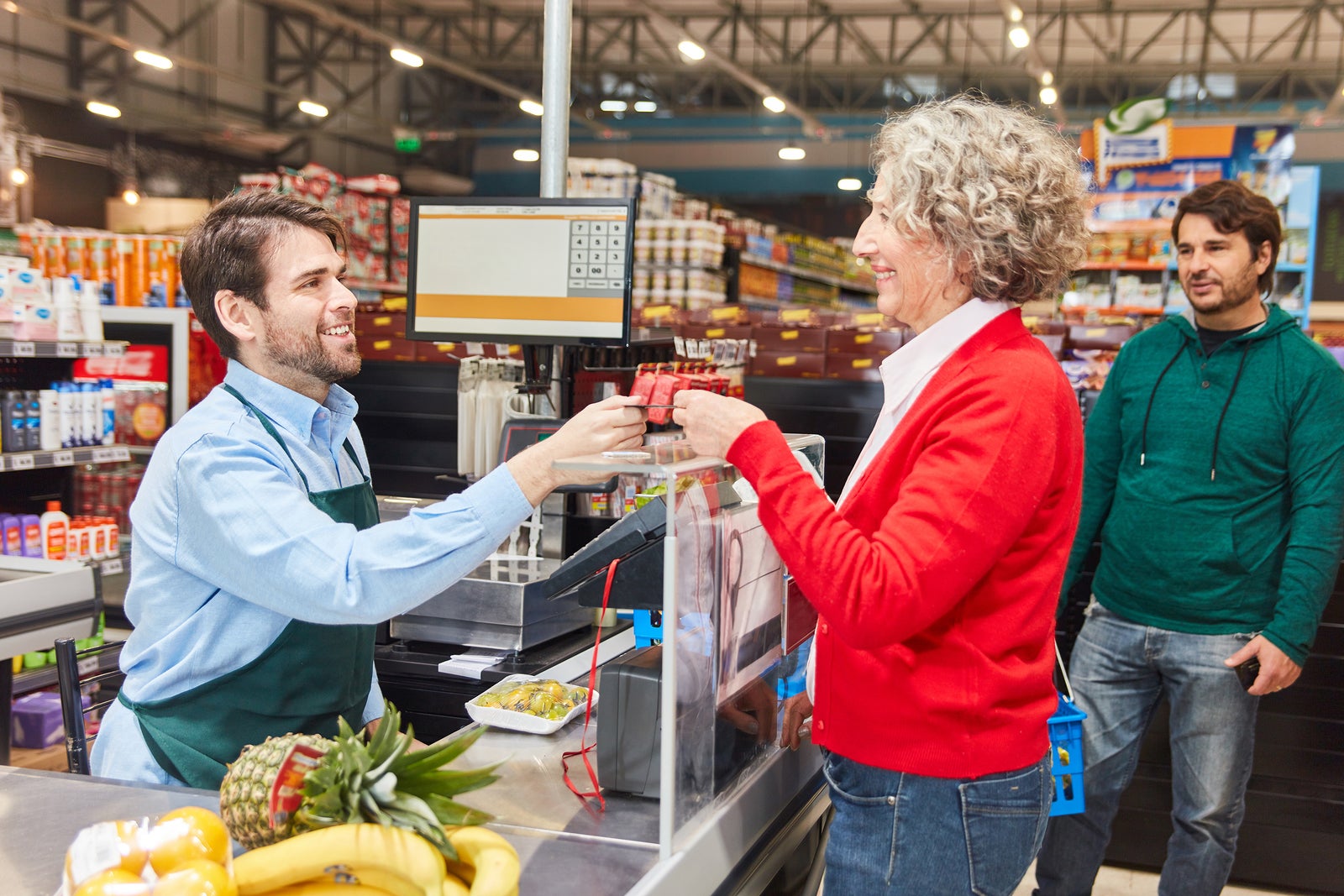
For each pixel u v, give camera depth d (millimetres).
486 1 15180
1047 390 1294
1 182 5680
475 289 2424
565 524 2400
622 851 1285
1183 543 2578
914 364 1388
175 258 5469
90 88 13438
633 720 1424
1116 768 2730
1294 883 3531
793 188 18000
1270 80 15367
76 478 5164
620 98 17016
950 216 1308
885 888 1348
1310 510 2465
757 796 1505
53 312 4445
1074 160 1381
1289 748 3523
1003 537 1228
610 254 2328
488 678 2053
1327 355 2518
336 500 1647
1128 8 13977
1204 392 2578
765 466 1299
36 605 2971
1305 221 6359
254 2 15617
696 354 2580
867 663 1335
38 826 1282
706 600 1338
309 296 1619
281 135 15461
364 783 1031
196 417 1595
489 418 2615
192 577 1562
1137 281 6469
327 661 1623
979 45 14789
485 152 18859
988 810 1312
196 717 1576
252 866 1004
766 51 15469
